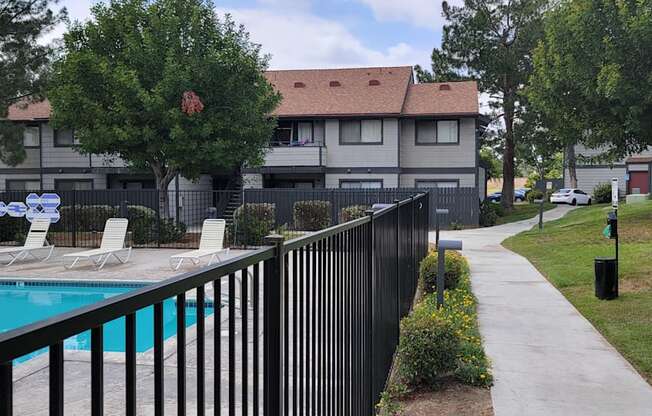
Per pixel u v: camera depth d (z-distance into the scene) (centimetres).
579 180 3669
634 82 1442
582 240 1359
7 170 2528
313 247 241
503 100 3056
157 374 124
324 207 2111
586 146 1789
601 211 2039
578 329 614
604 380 456
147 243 1566
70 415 360
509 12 2975
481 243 1580
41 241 1320
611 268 744
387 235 491
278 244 201
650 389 435
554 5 2369
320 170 2375
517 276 972
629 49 1443
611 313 672
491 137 3123
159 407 124
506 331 607
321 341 258
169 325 616
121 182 2550
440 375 460
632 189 3150
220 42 1695
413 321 463
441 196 2258
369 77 2650
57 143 2477
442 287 630
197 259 1231
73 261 1262
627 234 1344
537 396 422
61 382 96
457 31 3056
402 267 623
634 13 1461
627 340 561
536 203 3753
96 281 1005
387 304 487
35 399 387
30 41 1764
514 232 1969
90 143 1639
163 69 1619
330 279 276
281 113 2394
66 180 2488
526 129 2953
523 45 2927
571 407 401
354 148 2420
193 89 1631
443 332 442
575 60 1561
